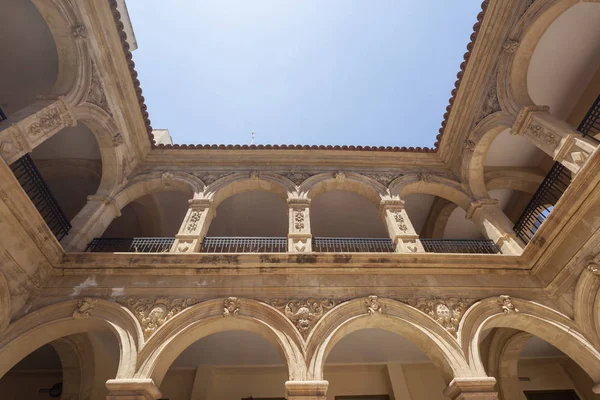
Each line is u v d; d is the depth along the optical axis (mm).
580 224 7402
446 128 12086
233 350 10172
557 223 7797
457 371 6555
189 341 7156
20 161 8391
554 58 9648
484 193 11109
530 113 8766
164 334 6926
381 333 9883
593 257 7156
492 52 10234
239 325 7348
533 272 8516
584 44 9438
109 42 9789
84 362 9234
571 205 7438
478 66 10625
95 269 7980
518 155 11930
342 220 13719
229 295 7688
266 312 7379
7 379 10703
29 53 9602
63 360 9156
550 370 11180
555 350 11109
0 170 6281
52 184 12531
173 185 11438
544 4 8562
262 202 12922
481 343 10188
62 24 8602
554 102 10633
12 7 8766
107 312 7254
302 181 11469
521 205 12781
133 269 8031
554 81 10148
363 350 10445
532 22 8859
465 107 11312
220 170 11852
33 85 10188
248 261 8180
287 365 6559
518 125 9039
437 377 10625
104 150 10430
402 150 12547
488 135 10555
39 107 7793
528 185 12000
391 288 8008
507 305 7719
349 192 12617
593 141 7465
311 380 6266
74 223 9273
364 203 13062
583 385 10641
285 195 11086
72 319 7113
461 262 8539
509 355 9531
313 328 7086
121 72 10422
